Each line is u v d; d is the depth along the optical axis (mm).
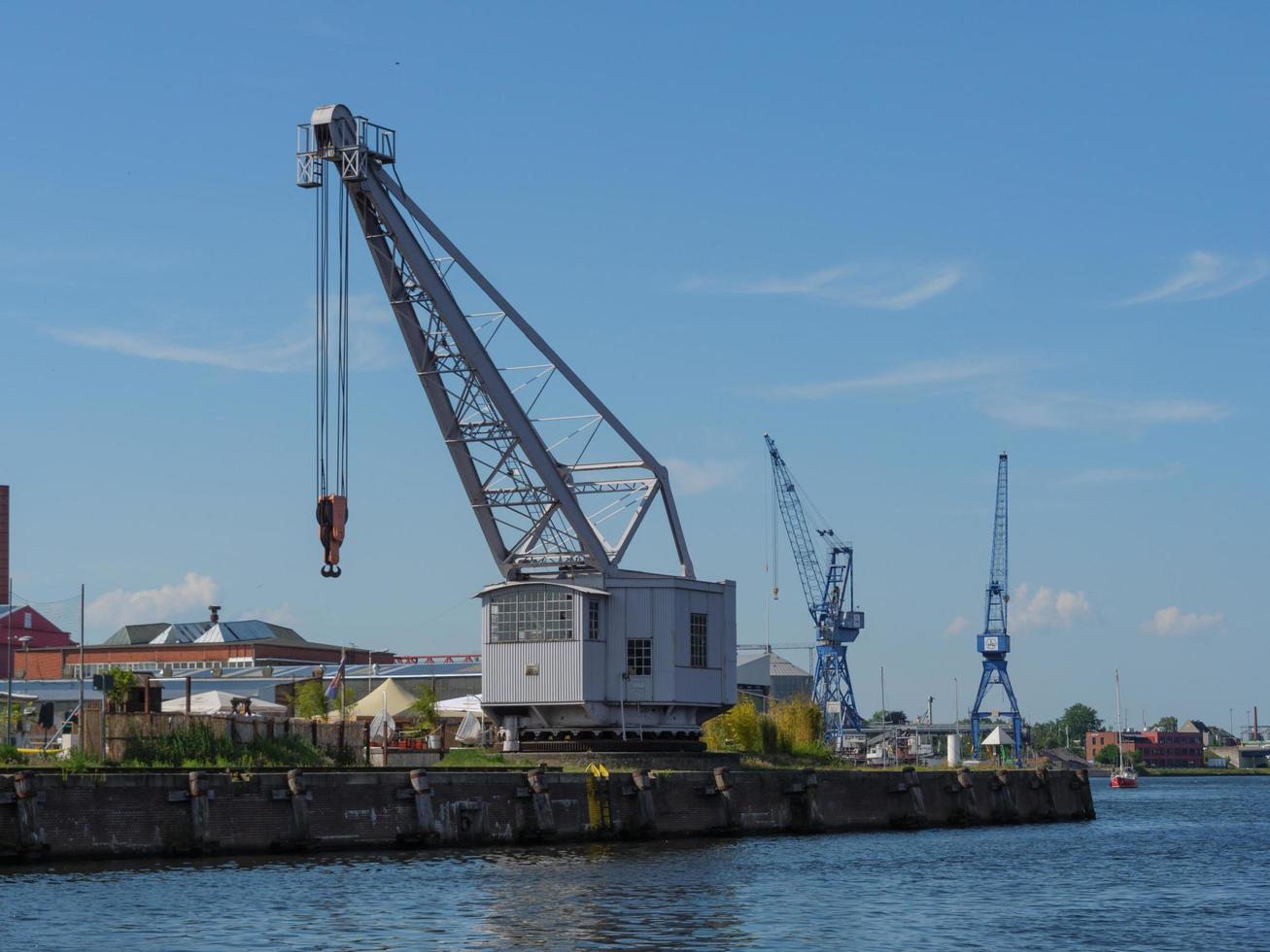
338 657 195125
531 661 85875
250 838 58844
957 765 136125
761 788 80438
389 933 44312
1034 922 50656
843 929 47719
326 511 68812
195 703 81750
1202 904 56125
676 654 86375
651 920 47781
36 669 184625
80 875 51906
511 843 67375
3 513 187250
